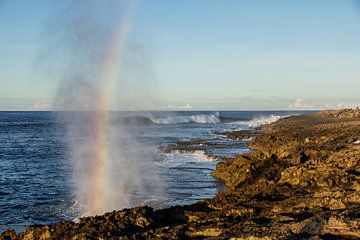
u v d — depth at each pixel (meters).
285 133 45.56
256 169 22.58
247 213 12.49
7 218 17.95
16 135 69.12
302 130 46.81
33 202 20.53
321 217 10.10
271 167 22.03
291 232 9.49
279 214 11.87
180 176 25.64
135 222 12.24
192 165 30.09
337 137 32.38
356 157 18.80
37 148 47.59
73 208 19.23
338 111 85.00
